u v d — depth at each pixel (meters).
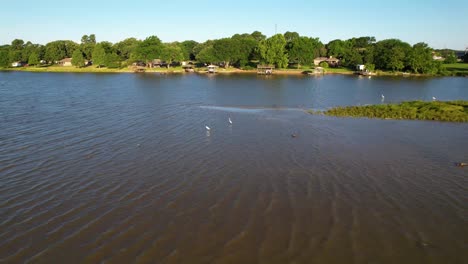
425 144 37.94
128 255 17.59
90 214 21.58
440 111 54.84
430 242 19.08
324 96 82.88
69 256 17.48
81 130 42.94
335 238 19.30
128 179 27.03
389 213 22.12
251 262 17.17
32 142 37.19
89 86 100.31
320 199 23.92
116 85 104.25
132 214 21.64
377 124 48.56
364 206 23.02
